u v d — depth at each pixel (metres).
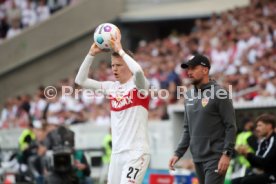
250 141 31.19
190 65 24.73
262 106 37.53
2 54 70.00
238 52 54.78
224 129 24.58
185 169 37.59
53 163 34.56
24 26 73.31
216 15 67.12
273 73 48.50
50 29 71.38
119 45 23.28
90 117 52.81
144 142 23.39
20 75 70.62
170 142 43.81
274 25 55.62
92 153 44.25
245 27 57.16
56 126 40.72
